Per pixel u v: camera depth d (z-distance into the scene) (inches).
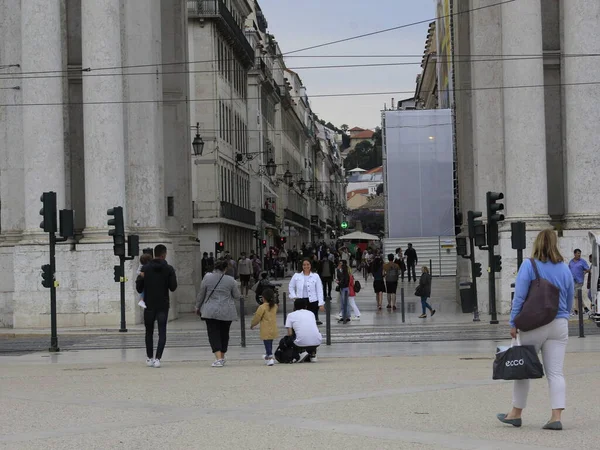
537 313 421.7
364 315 1413.6
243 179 3159.5
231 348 943.0
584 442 396.5
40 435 431.5
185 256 1478.8
